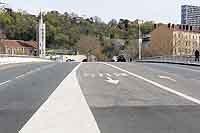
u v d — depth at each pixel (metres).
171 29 139.00
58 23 171.00
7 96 13.76
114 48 162.62
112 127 8.23
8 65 43.97
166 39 139.25
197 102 12.11
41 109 10.69
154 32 143.38
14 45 133.88
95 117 9.42
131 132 7.75
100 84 18.28
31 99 12.89
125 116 9.58
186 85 17.94
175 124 8.59
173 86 17.42
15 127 8.27
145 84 18.33
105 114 9.86
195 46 146.88
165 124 8.59
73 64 46.75
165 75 24.94
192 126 8.38
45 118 9.29
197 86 17.48
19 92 15.05
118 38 179.38
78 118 9.27
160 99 12.81
